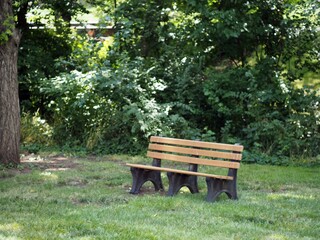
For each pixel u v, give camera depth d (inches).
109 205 327.9
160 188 388.2
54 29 716.7
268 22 655.1
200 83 621.0
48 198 340.8
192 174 348.5
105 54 648.4
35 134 613.6
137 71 593.6
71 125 610.9
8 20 448.8
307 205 337.1
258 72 608.1
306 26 635.5
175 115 580.7
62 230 260.7
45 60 687.7
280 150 558.9
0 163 461.1
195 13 663.8
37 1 707.4
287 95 581.9
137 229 264.1
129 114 568.7
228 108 598.5
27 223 273.3
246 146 580.1
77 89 600.7
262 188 404.5
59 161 510.9
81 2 828.6
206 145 366.3
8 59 467.5
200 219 290.0
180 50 655.8
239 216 300.7
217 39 644.1
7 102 466.9
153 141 395.5
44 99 684.7
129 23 633.6
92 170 462.6
